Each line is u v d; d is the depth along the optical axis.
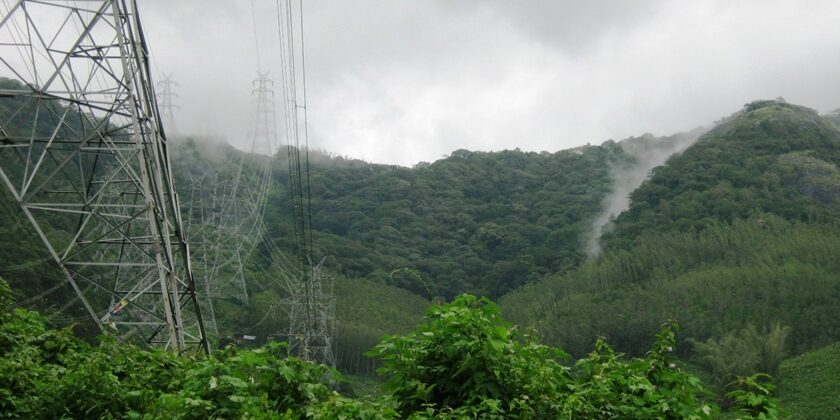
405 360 7.01
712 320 56.06
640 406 6.56
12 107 29.52
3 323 10.19
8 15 15.12
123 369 8.52
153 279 23.77
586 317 60.06
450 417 6.37
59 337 9.65
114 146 16.67
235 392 6.68
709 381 44.28
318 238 79.94
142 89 16.83
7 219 23.34
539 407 6.59
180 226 17.89
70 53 16.00
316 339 43.91
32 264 22.11
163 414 6.54
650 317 57.69
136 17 16.44
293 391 6.93
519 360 6.93
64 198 28.36
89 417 7.48
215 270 53.16
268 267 65.00
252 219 72.06
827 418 38.72
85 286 23.47
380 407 6.48
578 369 7.47
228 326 46.34
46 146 16.12
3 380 7.91
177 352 14.89
